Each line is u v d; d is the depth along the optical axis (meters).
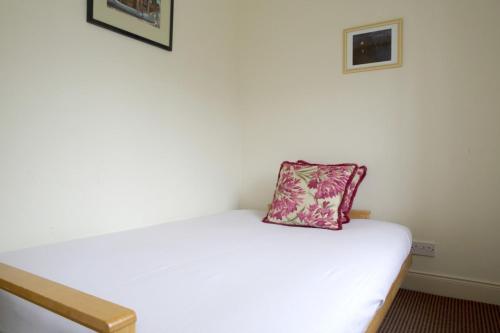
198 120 2.27
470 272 1.95
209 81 2.37
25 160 1.34
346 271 1.07
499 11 1.87
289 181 2.00
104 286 0.91
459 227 1.97
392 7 2.14
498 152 1.88
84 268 1.06
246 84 2.68
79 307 0.63
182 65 2.12
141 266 1.09
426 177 2.05
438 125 2.02
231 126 2.61
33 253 1.22
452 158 1.98
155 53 1.92
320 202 1.85
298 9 2.45
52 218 1.44
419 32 2.06
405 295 2.02
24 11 1.32
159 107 1.95
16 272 0.86
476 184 1.93
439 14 2.01
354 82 2.26
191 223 1.88
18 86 1.31
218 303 0.80
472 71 1.93
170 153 2.04
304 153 2.45
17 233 1.33
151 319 0.72
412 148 2.09
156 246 1.36
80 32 1.52
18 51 1.31
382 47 2.17
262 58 2.61
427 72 2.04
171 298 0.83
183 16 2.12
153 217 1.92
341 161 2.31
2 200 1.28
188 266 1.09
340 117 2.31
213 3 2.40
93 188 1.59
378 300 0.99
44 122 1.40
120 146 1.72
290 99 2.50
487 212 1.90
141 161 1.84
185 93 2.15
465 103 1.95
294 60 2.47
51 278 0.97
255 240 1.49
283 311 0.76
